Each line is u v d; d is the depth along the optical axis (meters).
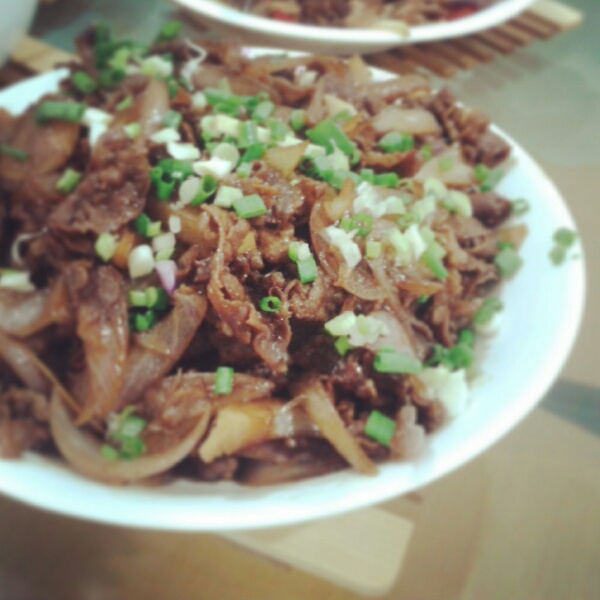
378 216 0.26
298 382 0.24
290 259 0.24
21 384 0.24
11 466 0.22
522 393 0.23
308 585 0.24
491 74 0.44
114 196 0.25
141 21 0.45
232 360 0.24
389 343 0.24
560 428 0.28
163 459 0.22
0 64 0.38
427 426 0.23
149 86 0.28
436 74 0.43
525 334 0.26
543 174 0.31
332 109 0.30
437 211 0.28
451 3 0.47
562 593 0.24
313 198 0.25
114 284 0.24
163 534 0.25
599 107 0.42
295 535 0.24
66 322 0.24
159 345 0.23
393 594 0.24
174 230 0.24
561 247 0.28
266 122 0.28
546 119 0.41
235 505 0.21
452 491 0.26
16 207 0.26
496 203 0.30
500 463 0.27
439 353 0.26
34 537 0.25
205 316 0.24
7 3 0.34
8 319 0.24
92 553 0.24
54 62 0.38
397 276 0.25
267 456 0.23
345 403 0.24
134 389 0.23
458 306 0.27
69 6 0.45
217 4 0.42
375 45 0.41
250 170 0.25
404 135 0.30
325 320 0.24
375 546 0.24
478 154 0.32
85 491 0.21
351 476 0.22
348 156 0.28
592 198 0.37
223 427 0.22
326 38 0.40
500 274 0.29
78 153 0.27
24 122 0.28
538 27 0.48
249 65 0.32
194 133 0.28
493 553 0.25
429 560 0.25
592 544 0.25
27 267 0.26
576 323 0.25
